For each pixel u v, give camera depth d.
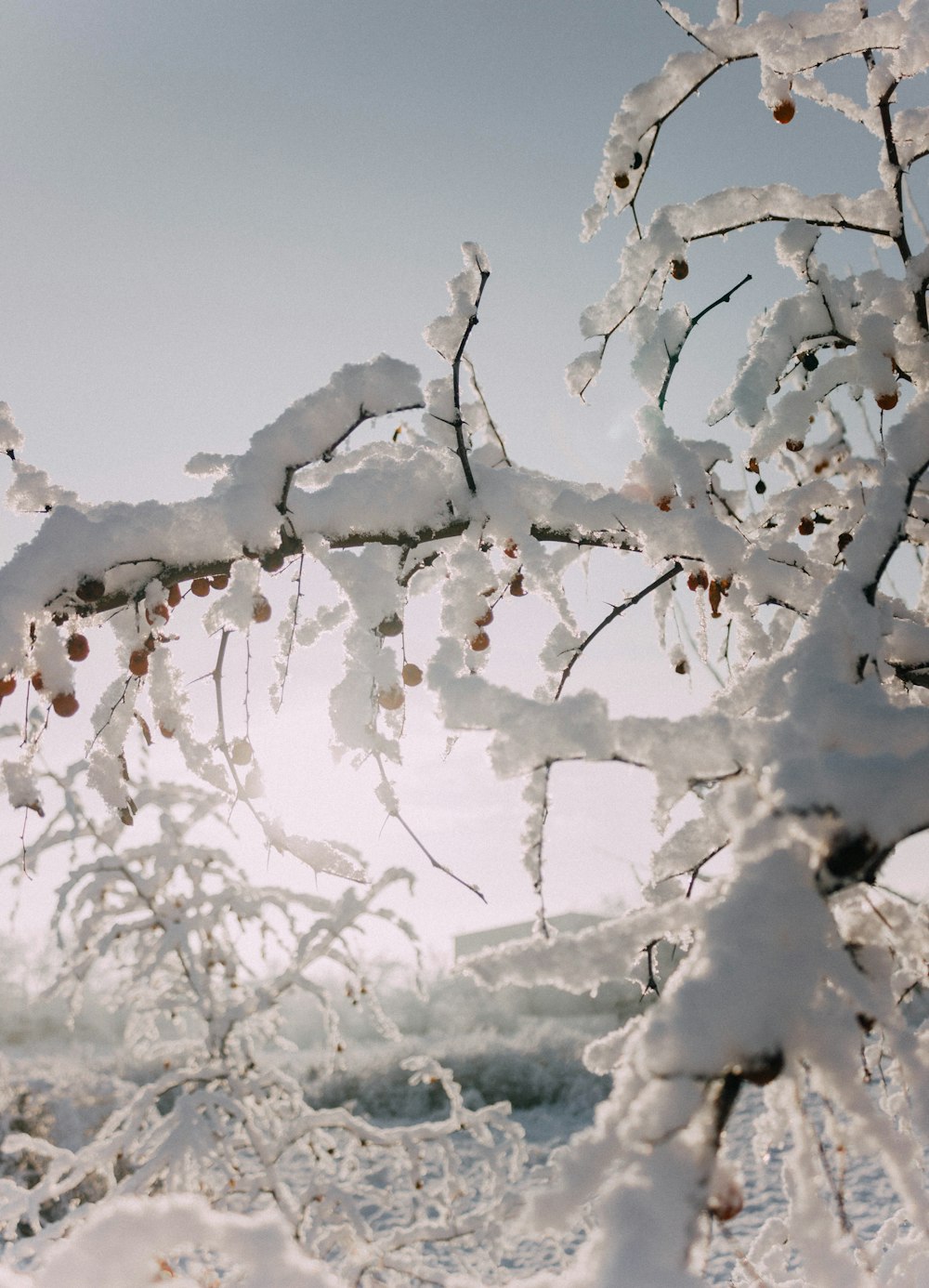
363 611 2.22
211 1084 4.48
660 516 2.37
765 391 2.59
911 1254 2.13
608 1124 1.08
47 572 2.02
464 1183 4.03
